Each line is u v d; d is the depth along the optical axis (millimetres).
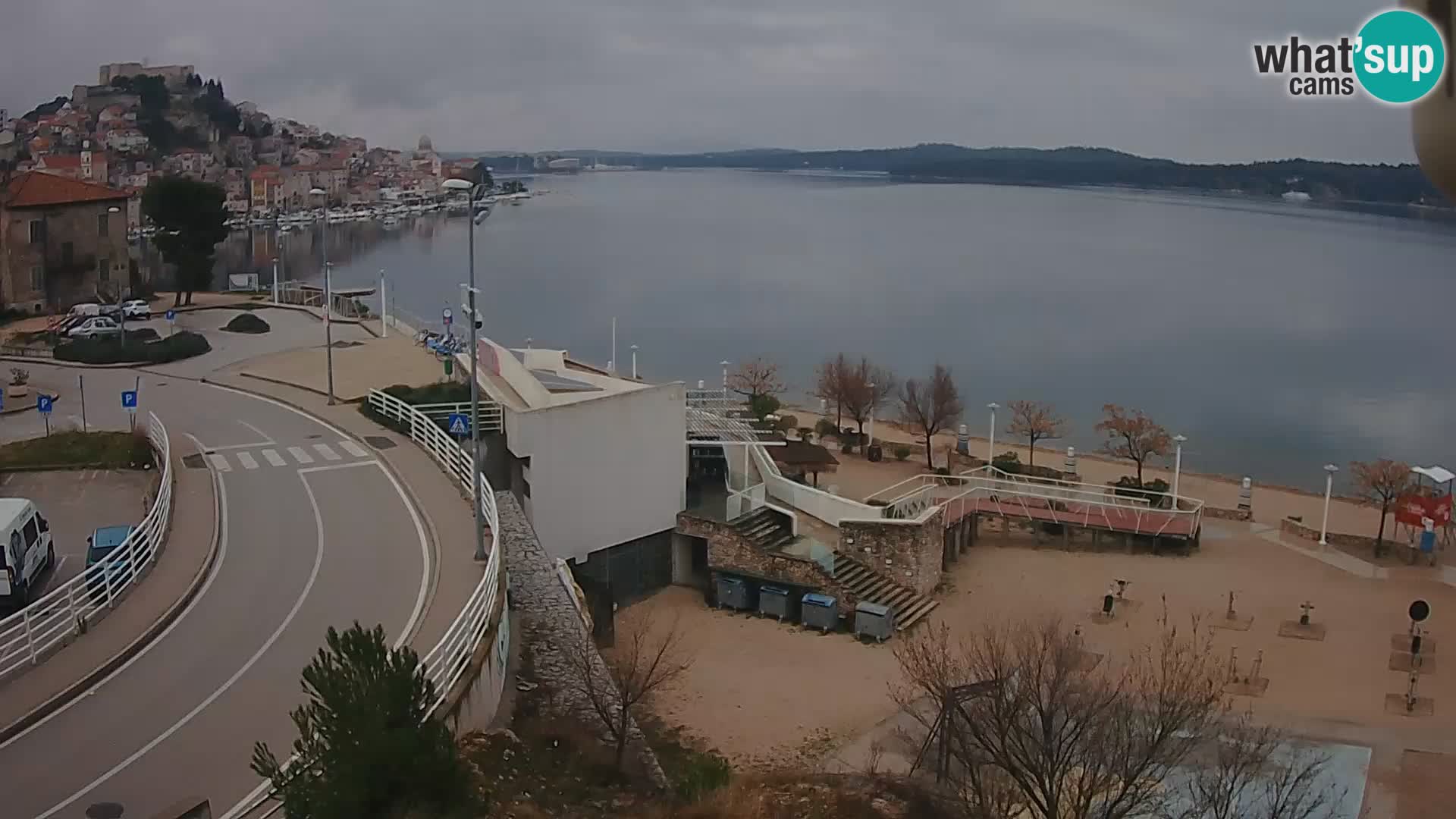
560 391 47344
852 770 27047
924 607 40406
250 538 32469
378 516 34531
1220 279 187500
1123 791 21375
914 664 31516
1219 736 25969
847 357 102062
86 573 26219
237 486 37594
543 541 39375
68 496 38344
